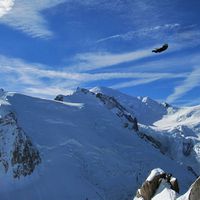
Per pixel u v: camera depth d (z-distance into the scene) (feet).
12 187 393.91
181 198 77.92
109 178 465.47
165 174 117.60
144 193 116.98
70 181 421.18
